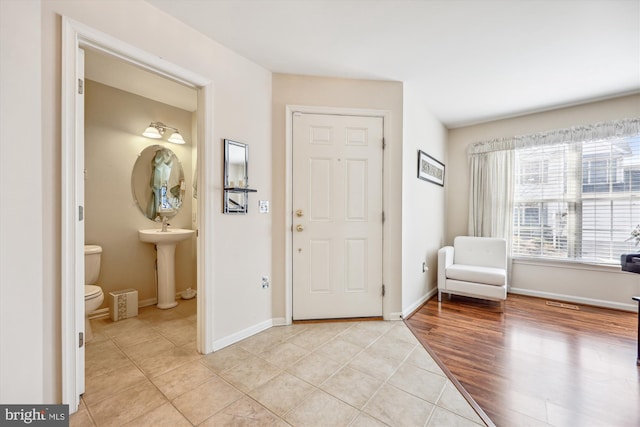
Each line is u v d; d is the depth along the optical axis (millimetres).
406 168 2883
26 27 1227
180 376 1766
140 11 1672
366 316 2752
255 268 2416
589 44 2113
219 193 2127
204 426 1351
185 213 3541
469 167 4008
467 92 3008
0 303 1149
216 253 2109
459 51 2234
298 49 2213
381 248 2764
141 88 2938
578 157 3258
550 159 3447
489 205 3807
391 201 2756
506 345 2234
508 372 1848
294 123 2629
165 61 1792
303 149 2641
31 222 1245
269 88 2543
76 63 1426
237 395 1586
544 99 3156
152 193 3213
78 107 1462
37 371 1265
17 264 1200
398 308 2766
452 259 3607
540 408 1504
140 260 3102
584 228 3244
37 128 1264
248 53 2262
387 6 1736
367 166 2734
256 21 1881
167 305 3029
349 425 1367
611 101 3104
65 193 1379
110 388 1637
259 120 2443
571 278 3330
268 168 2533
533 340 2320
